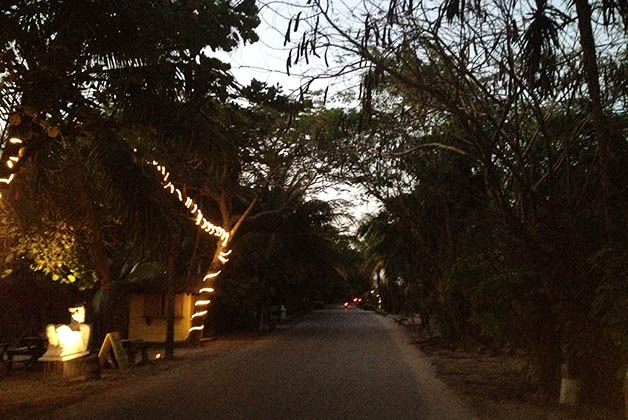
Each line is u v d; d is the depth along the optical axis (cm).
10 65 1034
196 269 2978
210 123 1218
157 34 1098
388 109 1580
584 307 1166
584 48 1009
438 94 1160
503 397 1338
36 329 1972
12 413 1116
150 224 1255
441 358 2189
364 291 10644
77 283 1988
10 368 1627
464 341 2514
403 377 1672
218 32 1167
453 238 2511
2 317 1942
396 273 3953
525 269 1272
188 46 1138
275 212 2728
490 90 1377
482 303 1336
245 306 3416
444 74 1433
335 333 3612
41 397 1277
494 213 1372
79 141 1327
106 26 1074
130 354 1844
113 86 1128
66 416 1115
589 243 1180
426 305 3103
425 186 2383
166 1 1118
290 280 4616
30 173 1344
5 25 1023
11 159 1116
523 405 1243
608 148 1112
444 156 2094
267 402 1262
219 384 1520
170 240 1291
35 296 1648
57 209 1435
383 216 3122
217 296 3141
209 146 1185
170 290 2133
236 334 3497
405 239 3183
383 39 1085
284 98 1322
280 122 2192
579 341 1172
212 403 1248
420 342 2767
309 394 1370
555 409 1183
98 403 1248
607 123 1161
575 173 1308
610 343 1145
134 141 1422
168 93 1157
